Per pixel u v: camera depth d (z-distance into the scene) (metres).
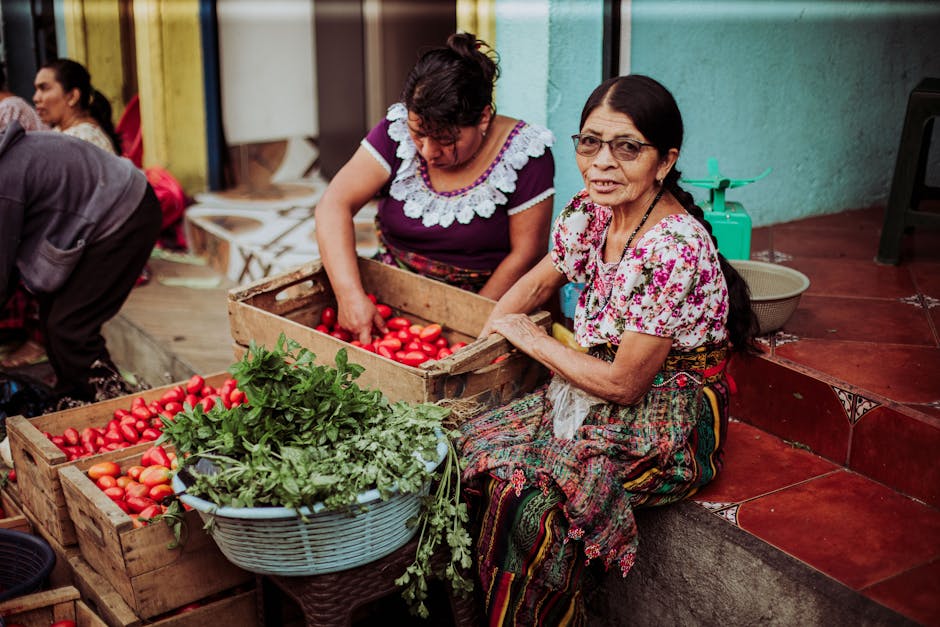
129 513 2.77
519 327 2.75
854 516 2.60
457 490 2.54
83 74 4.81
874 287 3.78
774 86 4.46
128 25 6.33
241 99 6.29
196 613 2.72
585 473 2.44
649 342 2.42
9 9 6.82
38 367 4.65
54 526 2.97
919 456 2.66
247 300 3.29
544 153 3.29
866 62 4.67
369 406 2.56
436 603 3.06
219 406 2.56
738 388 3.15
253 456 2.38
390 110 3.38
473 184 3.29
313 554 2.38
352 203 3.40
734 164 4.48
